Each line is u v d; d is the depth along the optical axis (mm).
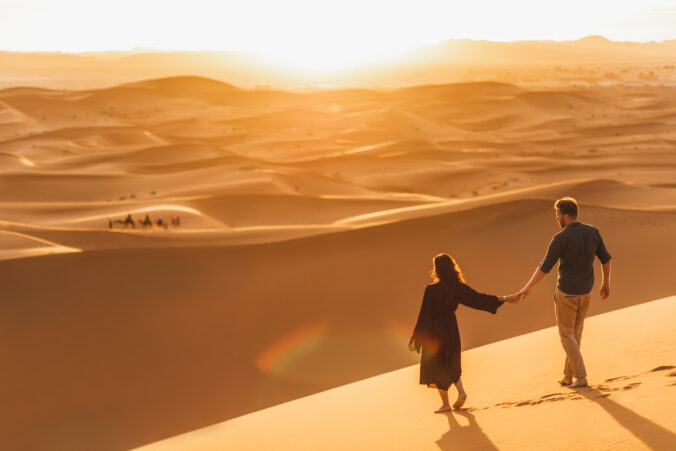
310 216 73562
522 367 8781
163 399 19031
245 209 74875
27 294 27188
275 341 23594
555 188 78438
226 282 29766
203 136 197125
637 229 40188
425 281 30844
